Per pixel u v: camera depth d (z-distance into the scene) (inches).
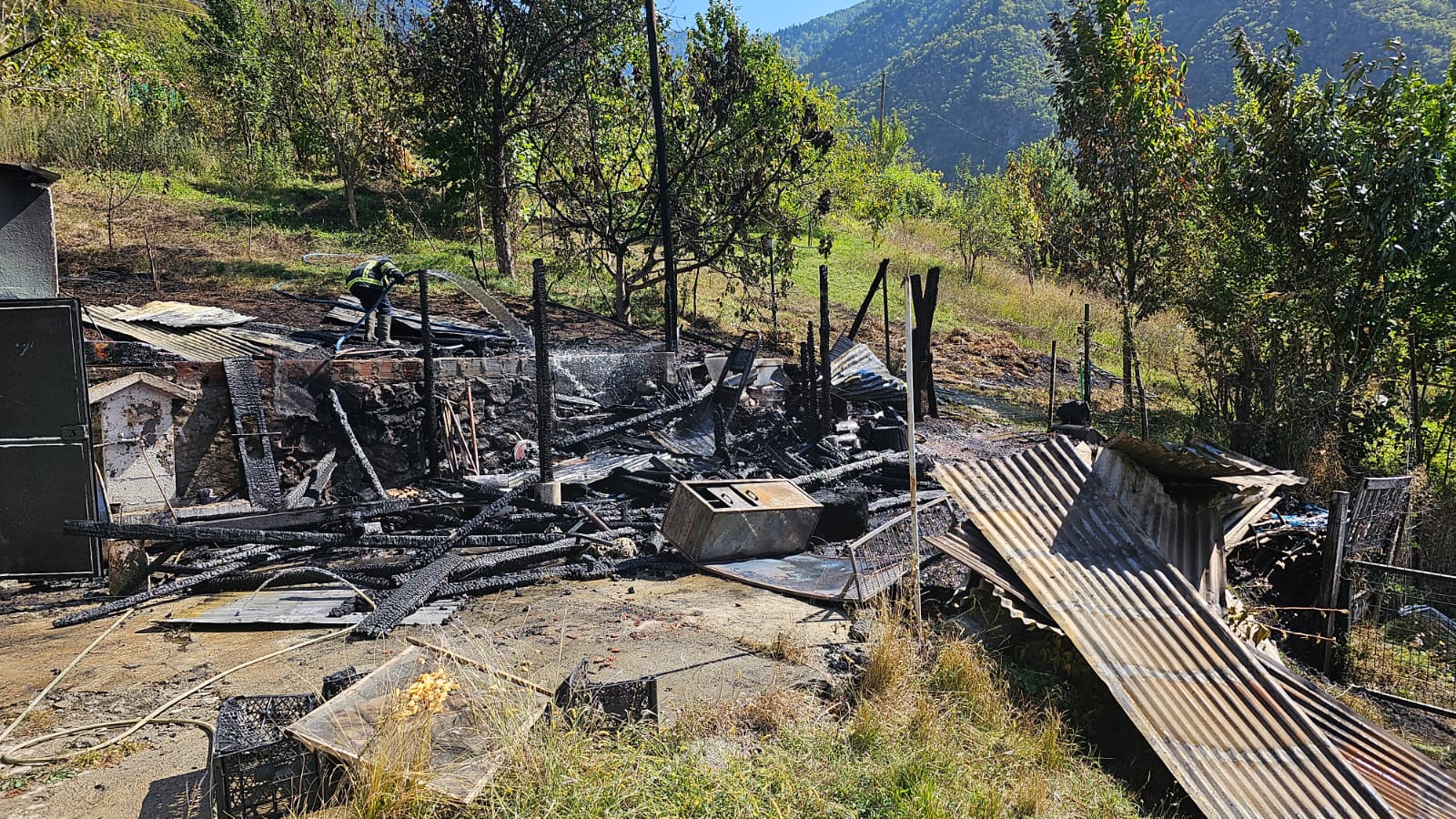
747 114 783.1
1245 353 536.4
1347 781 198.7
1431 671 307.1
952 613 280.4
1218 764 199.3
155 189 807.7
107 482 347.9
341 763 158.7
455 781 155.7
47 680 219.5
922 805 172.9
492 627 255.6
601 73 738.2
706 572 317.1
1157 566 259.0
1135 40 638.5
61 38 689.0
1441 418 506.0
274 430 398.3
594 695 185.5
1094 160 663.1
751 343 668.7
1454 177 501.7
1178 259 615.8
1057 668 243.0
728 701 209.0
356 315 522.6
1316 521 367.9
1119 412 665.6
